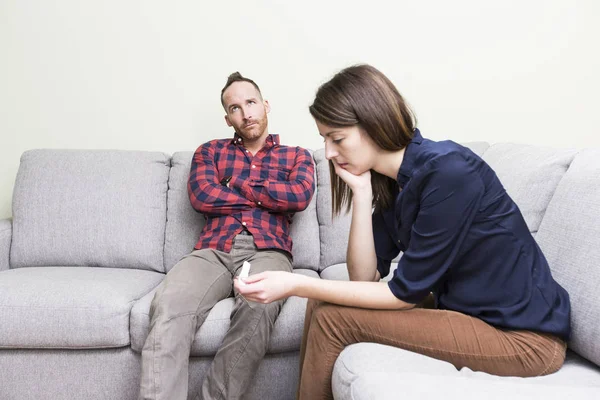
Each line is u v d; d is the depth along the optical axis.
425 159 0.86
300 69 2.06
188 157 1.86
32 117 2.03
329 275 1.60
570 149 1.27
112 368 1.29
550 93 2.12
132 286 1.44
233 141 1.80
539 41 2.09
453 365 0.86
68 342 1.25
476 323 0.87
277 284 0.89
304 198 1.62
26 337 1.25
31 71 2.01
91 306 1.25
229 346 1.18
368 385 0.70
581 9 2.08
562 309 0.88
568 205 1.05
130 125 2.05
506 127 2.14
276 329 1.26
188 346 1.20
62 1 1.99
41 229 1.71
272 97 2.07
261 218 1.62
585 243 0.94
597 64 2.11
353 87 0.88
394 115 0.87
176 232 1.75
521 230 0.89
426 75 2.09
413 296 0.86
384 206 1.07
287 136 2.09
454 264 0.89
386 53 2.08
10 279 1.41
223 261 1.50
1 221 1.80
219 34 2.03
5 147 2.04
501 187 0.89
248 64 2.05
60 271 1.57
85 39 2.01
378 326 0.88
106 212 1.73
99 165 1.80
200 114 2.06
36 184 1.76
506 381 0.76
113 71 2.02
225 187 1.65
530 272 0.88
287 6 2.04
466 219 0.83
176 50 2.02
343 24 2.06
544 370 0.84
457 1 2.06
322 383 0.91
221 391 1.16
